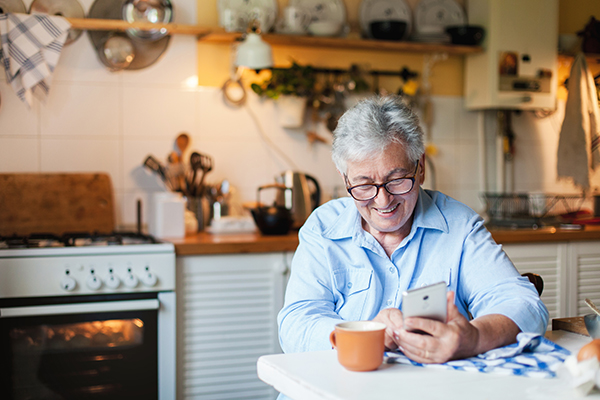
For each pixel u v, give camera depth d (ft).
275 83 8.94
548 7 9.67
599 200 9.57
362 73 9.59
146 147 8.63
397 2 9.76
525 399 2.47
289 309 4.01
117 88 8.49
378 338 2.85
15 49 7.45
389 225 3.98
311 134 9.31
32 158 8.17
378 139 3.70
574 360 2.60
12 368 6.39
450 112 10.15
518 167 10.48
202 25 8.82
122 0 8.39
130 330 6.78
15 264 6.37
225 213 8.72
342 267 4.27
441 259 4.16
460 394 2.54
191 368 7.12
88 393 6.63
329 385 2.66
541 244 8.39
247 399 7.34
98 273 6.61
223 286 7.22
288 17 8.73
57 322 6.49
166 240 7.36
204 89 8.86
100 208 8.30
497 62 9.46
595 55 9.11
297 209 8.38
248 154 9.08
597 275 8.73
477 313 3.76
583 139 8.36
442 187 10.14
